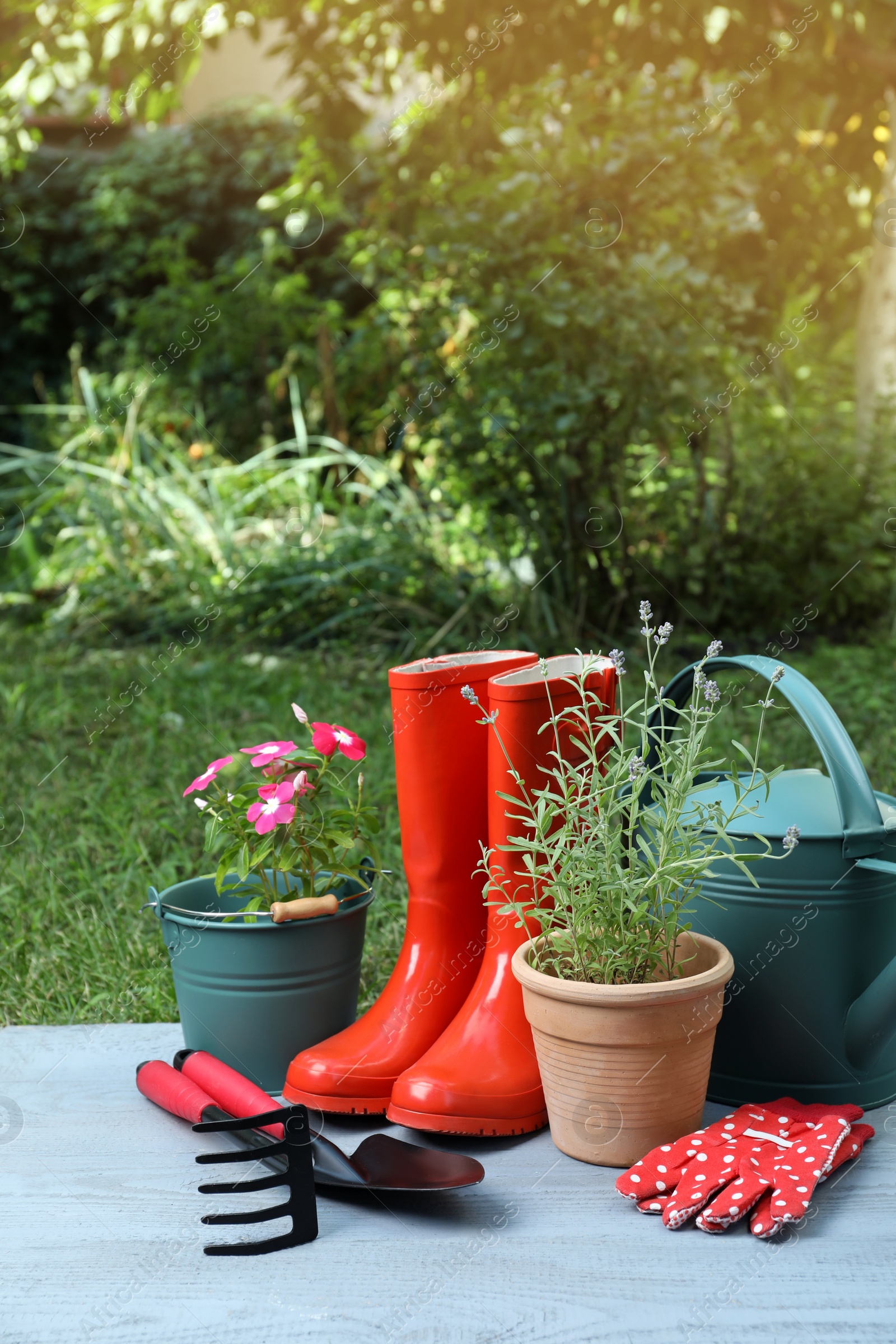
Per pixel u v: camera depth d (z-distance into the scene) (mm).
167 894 1517
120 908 2232
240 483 5395
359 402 5656
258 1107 1289
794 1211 1130
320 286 6617
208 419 6102
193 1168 1314
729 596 4359
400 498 4742
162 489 5176
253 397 6145
